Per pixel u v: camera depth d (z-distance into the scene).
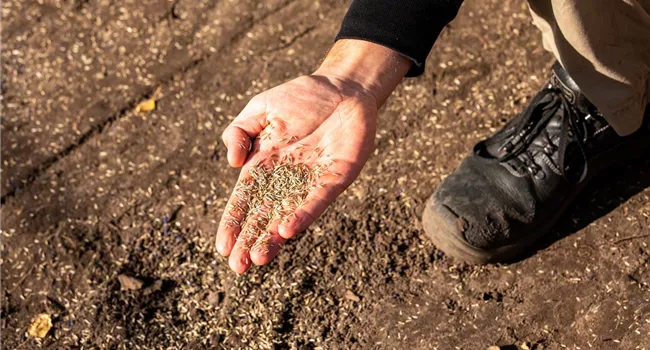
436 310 1.17
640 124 1.17
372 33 1.03
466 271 1.20
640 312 1.14
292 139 1.09
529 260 1.19
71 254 1.26
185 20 1.51
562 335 1.14
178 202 1.31
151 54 1.47
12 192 1.34
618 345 1.12
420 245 1.22
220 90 1.42
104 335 1.19
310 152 1.09
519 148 1.20
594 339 1.13
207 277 1.23
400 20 1.03
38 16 1.55
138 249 1.26
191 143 1.37
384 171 1.30
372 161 1.31
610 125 1.17
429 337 1.16
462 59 1.40
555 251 1.20
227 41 1.48
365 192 1.28
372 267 1.21
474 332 1.15
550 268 1.18
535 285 1.17
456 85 1.37
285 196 1.08
